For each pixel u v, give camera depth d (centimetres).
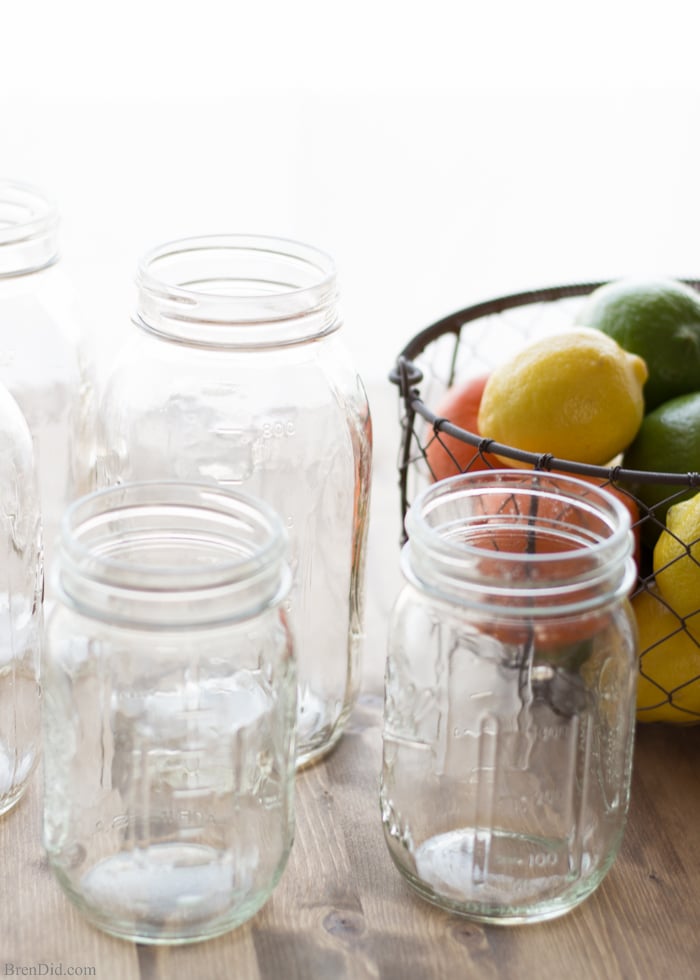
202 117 124
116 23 120
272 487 67
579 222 136
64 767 56
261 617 54
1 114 121
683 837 64
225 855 57
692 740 72
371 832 64
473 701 58
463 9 127
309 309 64
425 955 56
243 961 56
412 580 56
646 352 75
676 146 134
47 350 75
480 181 133
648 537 71
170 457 66
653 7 129
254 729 56
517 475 60
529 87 131
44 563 79
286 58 124
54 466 78
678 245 139
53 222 73
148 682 56
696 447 69
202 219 128
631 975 56
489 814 59
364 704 75
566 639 56
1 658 67
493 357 136
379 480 99
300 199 130
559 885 57
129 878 56
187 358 66
